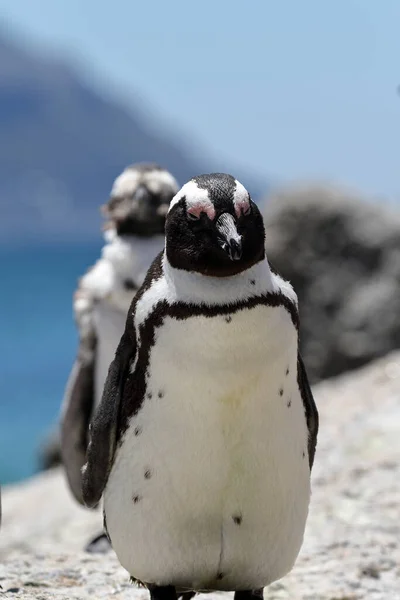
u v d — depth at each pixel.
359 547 18.86
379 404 29.27
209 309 10.95
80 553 18.47
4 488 38.66
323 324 44.94
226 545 12.02
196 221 11.17
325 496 22.11
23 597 14.12
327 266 45.69
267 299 11.10
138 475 11.83
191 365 11.12
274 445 11.67
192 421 11.38
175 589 12.69
